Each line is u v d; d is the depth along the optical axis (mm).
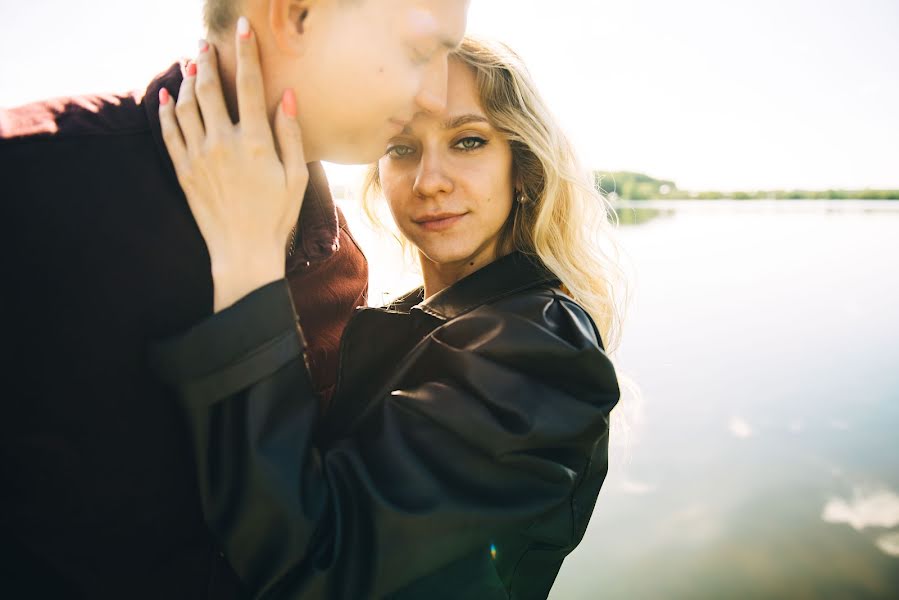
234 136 729
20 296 665
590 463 1066
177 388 716
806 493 3115
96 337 702
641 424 3865
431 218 1102
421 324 1110
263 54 739
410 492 812
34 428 692
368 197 1727
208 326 707
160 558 805
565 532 1060
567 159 1233
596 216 1391
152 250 729
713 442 3637
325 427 1053
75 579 741
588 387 955
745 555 2613
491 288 1098
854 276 8898
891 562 2551
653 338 5527
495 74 1074
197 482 818
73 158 697
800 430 3715
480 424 842
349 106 767
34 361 679
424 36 760
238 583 912
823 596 2371
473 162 1094
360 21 719
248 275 747
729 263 9898
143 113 783
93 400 711
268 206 753
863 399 4191
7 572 713
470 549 830
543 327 941
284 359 762
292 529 731
